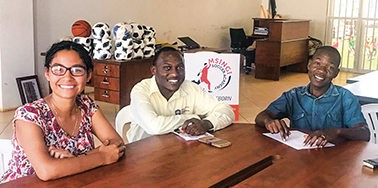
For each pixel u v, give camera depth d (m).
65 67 1.83
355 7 9.52
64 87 1.84
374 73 4.80
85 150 1.97
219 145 2.11
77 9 6.37
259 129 2.46
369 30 9.44
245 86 7.80
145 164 1.84
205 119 2.42
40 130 1.80
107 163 1.81
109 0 6.82
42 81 6.08
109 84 4.71
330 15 9.88
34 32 5.86
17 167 1.86
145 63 4.95
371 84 4.04
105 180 1.66
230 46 9.88
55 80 1.84
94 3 6.59
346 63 9.86
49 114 1.87
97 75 4.78
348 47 9.77
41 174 1.65
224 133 2.37
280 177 1.74
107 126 2.09
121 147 1.91
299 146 2.15
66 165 1.68
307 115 2.61
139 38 4.85
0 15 5.28
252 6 10.47
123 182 1.65
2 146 2.10
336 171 1.82
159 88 2.59
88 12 6.53
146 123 2.38
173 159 1.92
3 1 5.28
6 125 4.88
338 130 2.25
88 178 1.68
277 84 8.07
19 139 1.78
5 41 5.38
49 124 1.86
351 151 2.10
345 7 9.65
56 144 1.88
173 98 2.61
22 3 5.49
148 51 4.99
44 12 5.94
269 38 8.45
